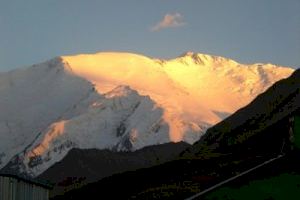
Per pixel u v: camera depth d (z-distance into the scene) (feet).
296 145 567.18
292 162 516.73
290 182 462.60
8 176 323.98
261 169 503.61
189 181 533.96
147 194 513.45
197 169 642.63
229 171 539.29
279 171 492.54
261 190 449.06
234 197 441.27
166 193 496.23
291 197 433.89
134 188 649.20
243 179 479.82
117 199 605.31
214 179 520.42
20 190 344.69
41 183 387.14
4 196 318.86
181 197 469.57
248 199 435.53
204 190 473.26
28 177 357.82
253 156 625.82
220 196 444.96
